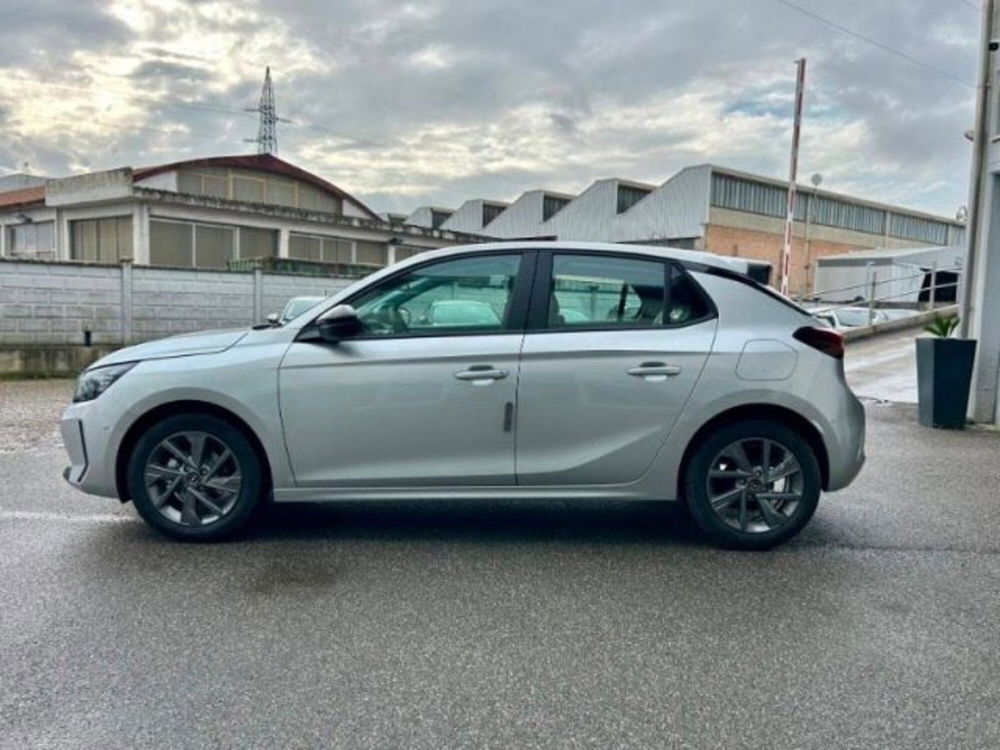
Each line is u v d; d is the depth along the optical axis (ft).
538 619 10.82
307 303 31.94
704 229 139.64
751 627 10.62
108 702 8.57
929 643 10.18
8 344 41.06
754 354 13.20
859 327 55.77
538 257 13.65
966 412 26.23
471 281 13.61
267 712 8.43
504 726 8.25
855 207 164.96
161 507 13.66
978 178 26.25
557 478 13.39
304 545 13.78
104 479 13.53
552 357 13.15
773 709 8.59
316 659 9.61
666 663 9.61
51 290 42.11
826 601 11.50
